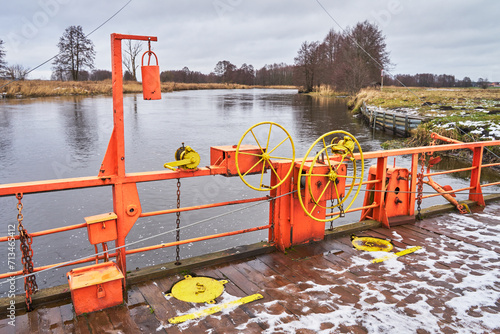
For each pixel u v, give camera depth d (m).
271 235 4.22
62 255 6.93
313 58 79.50
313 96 62.75
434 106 26.59
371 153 4.58
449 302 3.13
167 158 14.57
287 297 3.19
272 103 45.31
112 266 3.16
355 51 47.91
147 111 34.16
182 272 3.62
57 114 28.16
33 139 18.06
